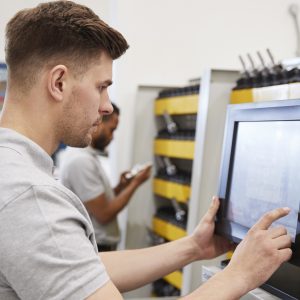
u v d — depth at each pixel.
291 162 0.87
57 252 0.70
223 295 0.78
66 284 0.69
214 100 1.60
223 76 1.60
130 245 2.61
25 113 0.83
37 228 0.70
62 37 0.80
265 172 0.94
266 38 2.99
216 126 1.61
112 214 2.20
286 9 3.03
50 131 0.84
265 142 0.95
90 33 0.82
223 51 2.91
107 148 2.95
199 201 1.62
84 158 2.15
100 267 0.74
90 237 0.83
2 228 0.70
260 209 0.94
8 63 0.84
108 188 2.29
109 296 0.71
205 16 2.86
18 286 0.70
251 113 0.99
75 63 0.82
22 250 0.69
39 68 0.81
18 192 0.71
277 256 0.81
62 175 2.20
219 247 1.15
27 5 2.42
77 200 0.82
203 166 1.61
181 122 2.42
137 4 2.72
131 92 2.76
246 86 1.43
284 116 0.89
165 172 2.54
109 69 0.88
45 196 0.73
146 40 2.76
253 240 0.83
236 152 1.05
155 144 2.58
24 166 0.76
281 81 1.24
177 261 1.14
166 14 2.79
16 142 0.80
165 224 2.35
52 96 0.82
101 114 0.92
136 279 1.13
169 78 2.81
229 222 1.05
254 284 0.81
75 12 0.83
